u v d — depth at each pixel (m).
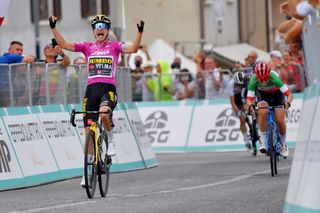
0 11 25.20
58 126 25.38
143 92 40.72
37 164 23.75
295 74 39.19
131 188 21.47
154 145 40.31
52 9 55.56
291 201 14.25
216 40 68.25
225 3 68.75
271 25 72.00
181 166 28.52
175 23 64.81
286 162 28.19
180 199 18.45
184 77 40.72
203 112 39.66
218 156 34.31
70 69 26.70
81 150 26.05
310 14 14.10
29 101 24.83
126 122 28.12
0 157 22.44
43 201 19.06
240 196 18.59
